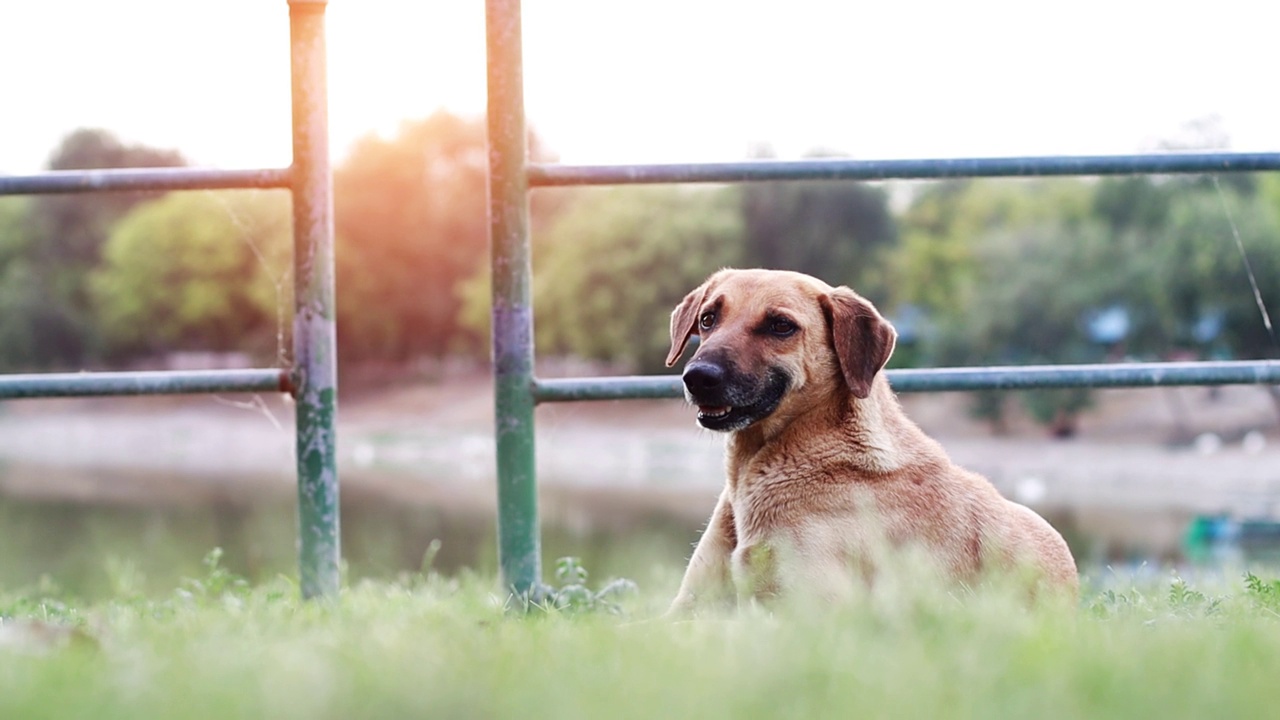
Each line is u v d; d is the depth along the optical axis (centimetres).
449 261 6975
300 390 459
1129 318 4266
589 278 5453
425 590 508
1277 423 3834
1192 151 463
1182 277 4003
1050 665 214
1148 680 205
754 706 190
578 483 3189
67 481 3131
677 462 3972
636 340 5347
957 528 388
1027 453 3800
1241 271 3947
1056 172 458
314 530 460
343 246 6800
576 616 362
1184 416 4022
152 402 6588
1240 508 2444
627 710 185
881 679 204
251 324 7006
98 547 1468
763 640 242
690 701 190
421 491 2870
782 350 403
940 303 5119
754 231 5441
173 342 7106
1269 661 226
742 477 405
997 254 4722
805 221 5362
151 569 1146
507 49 459
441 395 6181
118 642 269
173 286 6962
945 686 203
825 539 376
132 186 456
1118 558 1639
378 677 203
